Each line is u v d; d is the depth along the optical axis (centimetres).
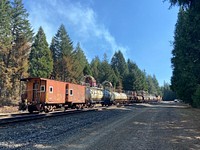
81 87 3525
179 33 3450
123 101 6303
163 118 2414
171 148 1042
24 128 1457
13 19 6116
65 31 8638
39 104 2511
